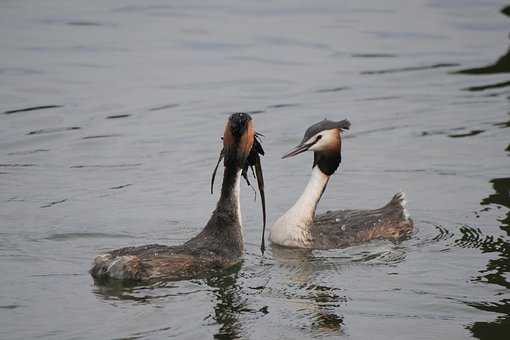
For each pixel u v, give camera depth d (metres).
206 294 11.95
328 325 11.18
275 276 12.78
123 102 21.38
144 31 27.05
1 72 23.11
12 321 10.93
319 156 14.63
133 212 15.23
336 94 22.27
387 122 20.41
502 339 10.87
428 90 22.61
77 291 11.84
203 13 29.22
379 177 17.34
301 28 27.69
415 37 26.92
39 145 18.61
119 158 18.05
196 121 20.31
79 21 27.88
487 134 19.58
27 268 12.64
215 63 24.44
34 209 15.20
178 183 16.78
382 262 13.48
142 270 12.12
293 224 14.27
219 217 13.30
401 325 11.24
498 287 12.47
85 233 14.15
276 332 10.93
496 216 15.27
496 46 26.05
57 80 22.67
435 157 18.30
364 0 30.91
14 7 29.31
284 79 23.25
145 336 10.66
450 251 13.89
